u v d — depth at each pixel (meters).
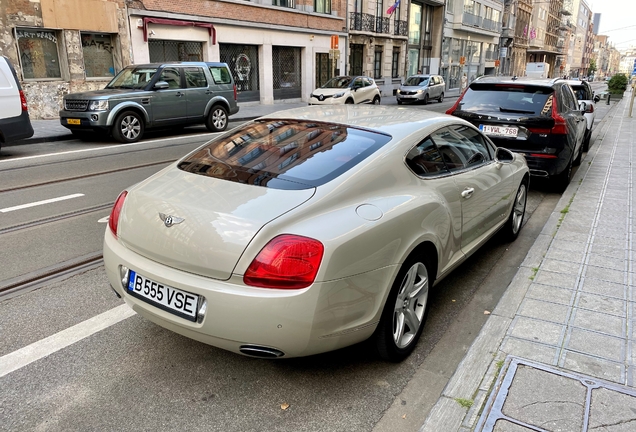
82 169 8.48
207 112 13.60
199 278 2.48
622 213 5.91
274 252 2.35
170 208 2.66
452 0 43.97
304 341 2.42
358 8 30.45
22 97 9.69
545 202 7.00
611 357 2.98
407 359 3.13
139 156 9.86
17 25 14.28
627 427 2.40
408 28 36.53
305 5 25.34
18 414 2.52
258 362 3.04
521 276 4.17
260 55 23.42
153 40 18.69
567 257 4.54
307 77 26.50
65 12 15.28
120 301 3.76
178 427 2.46
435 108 25.67
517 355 3.00
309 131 3.40
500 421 2.44
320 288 2.38
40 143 11.54
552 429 2.39
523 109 6.80
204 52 20.56
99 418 2.51
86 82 16.23
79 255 4.63
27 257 4.56
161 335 3.30
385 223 2.70
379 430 2.49
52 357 3.02
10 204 6.29
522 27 69.56
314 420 2.55
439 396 2.77
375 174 2.91
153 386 2.78
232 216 2.48
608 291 3.85
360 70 32.16
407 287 3.01
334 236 2.45
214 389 2.77
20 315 3.51
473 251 4.05
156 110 12.19
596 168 8.92
